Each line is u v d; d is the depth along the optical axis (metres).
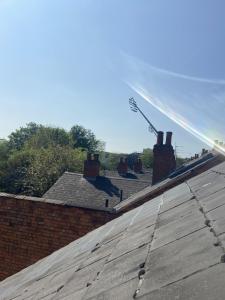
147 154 78.00
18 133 84.50
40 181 48.69
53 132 74.94
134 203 9.83
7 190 52.72
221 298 1.30
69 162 52.59
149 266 2.05
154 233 2.93
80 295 2.15
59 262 4.03
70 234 8.81
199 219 2.75
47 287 2.95
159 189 10.52
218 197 3.28
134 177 42.41
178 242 2.31
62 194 29.61
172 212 3.60
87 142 93.50
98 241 4.07
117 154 88.56
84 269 2.89
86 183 30.81
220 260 1.66
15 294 3.37
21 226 9.20
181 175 11.01
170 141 18.70
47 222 9.01
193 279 1.58
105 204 27.03
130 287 1.84
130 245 2.90
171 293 1.52
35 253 9.02
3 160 58.94
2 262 9.27
